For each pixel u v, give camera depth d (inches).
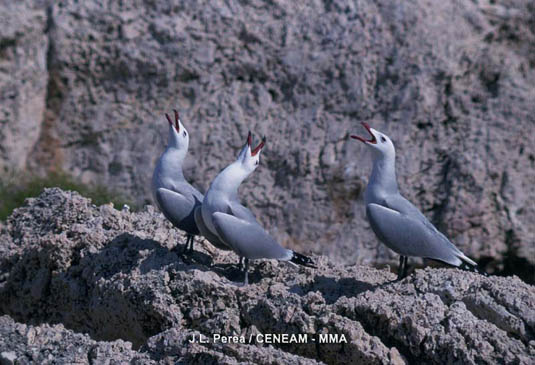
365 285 367.2
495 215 622.5
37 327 358.9
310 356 335.3
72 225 434.9
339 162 643.5
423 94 652.7
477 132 647.8
